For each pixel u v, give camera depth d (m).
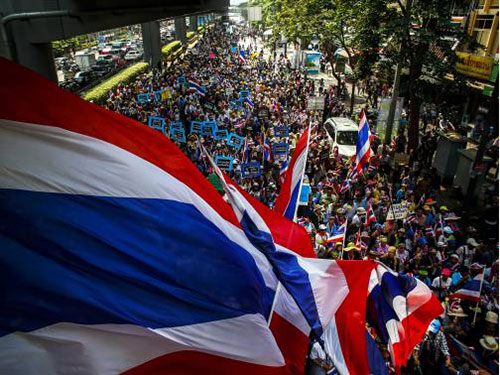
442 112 20.77
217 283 4.22
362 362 4.61
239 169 16.42
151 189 4.18
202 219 4.46
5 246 3.48
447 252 12.04
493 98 15.23
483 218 15.65
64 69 55.44
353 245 10.84
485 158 16.84
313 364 6.15
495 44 23.55
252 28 114.50
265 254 5.06
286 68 47.25
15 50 13.77
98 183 3.94
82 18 15.84
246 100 25.98
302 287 4.98
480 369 7.55
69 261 3.61
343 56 38.94
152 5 15.55
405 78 29.62
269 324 5.00
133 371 3.71
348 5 24.22
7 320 3.36
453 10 27.17
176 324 3.89
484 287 9.95
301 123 25.27
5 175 3.67
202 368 4.09
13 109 3.86
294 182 7.23
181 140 19.83
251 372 4.21
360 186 15.73
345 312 4.83
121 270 3.78
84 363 3.49
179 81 36.22
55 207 3.72
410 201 14.72
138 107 27.56
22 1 13.47
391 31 17.89
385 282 5.62
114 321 3.61
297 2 35.94
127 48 72.00
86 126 4.11
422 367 8.20
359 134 14.98
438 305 5.53
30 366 3.37
